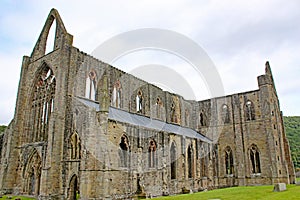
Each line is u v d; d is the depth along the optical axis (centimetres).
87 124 3591
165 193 4381
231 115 6769
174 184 4684
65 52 4303
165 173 4503
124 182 3722
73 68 4362
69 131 3991
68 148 3906
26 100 4869
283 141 6469
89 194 3291
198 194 3844
